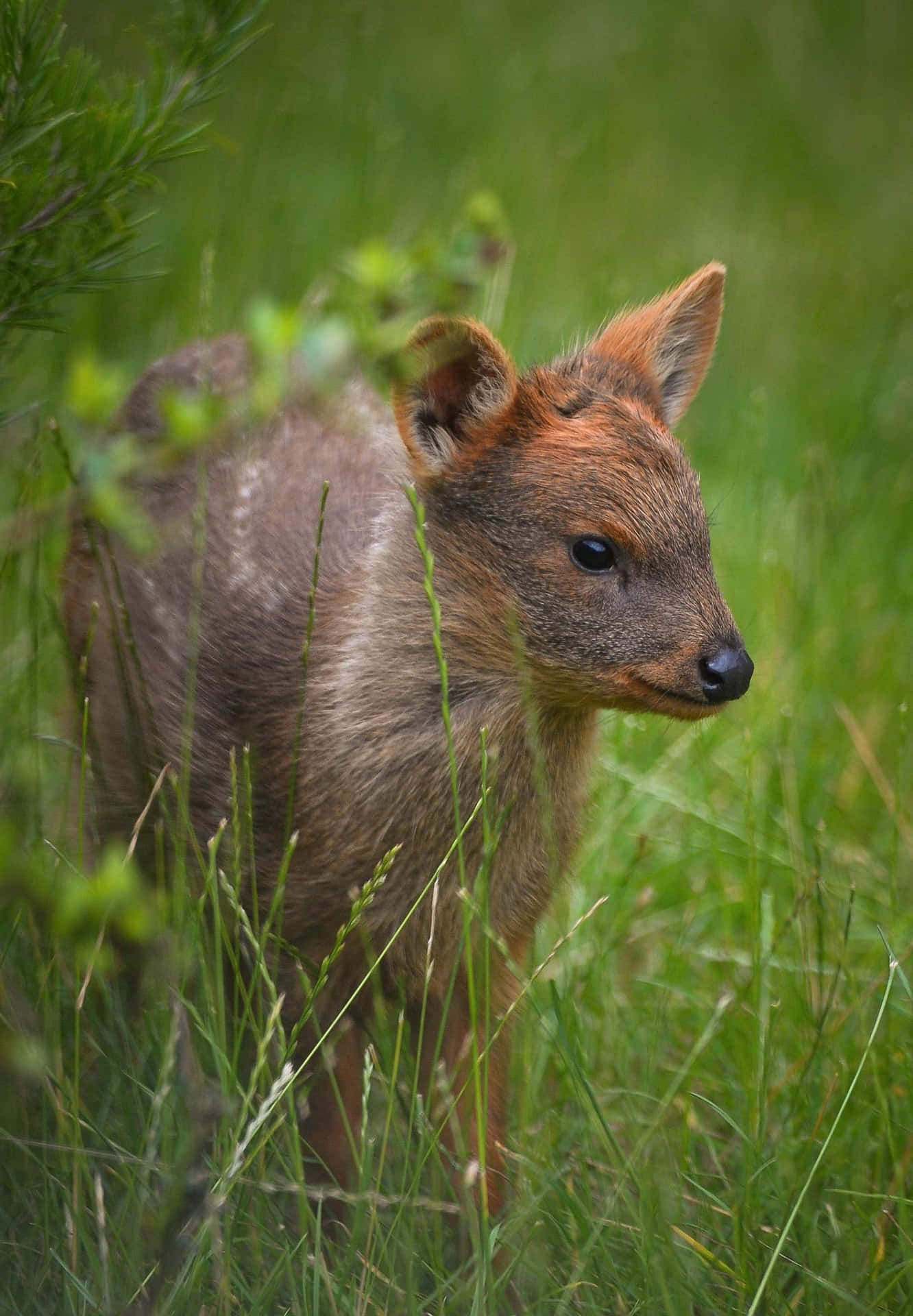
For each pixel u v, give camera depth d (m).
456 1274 6.44
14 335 8.44
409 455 7.29
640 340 7.96
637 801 9.87
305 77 15.77
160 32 8.62
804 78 21.92
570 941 8.62
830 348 15.52
